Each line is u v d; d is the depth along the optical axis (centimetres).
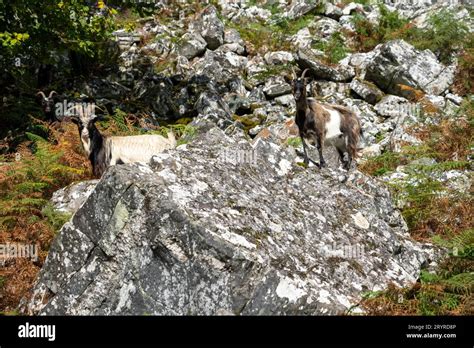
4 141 1406
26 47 1550
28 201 909
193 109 1645
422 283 744
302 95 1135
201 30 2044
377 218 855
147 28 2084
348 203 857
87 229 696
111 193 686
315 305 651
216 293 643
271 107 1661
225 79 1819
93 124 1003
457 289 719
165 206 663
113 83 1772
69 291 690
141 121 1451
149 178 698
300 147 1311
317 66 1786
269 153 883
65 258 705
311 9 2169
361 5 2181
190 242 652
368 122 1552
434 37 1881
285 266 675
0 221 885
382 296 703
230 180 775
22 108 1608
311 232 777
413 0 2220
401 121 1485
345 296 703
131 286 671
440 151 1280
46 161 1045
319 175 892
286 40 2042
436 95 1691
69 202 961
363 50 1989
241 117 1630
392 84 1723
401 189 1070
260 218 730
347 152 1215
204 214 679
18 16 1476
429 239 918
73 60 1830
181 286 654
